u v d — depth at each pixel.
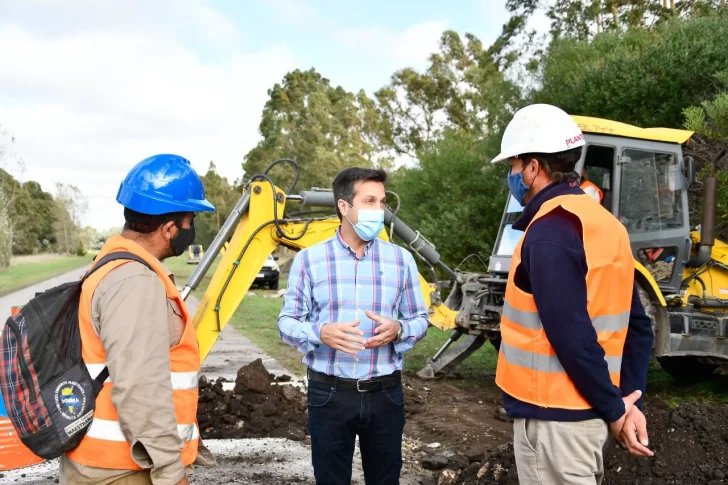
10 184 61.19
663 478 3.32
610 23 22.38
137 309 1.84
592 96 13.30
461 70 34.94
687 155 8.31
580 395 2.09
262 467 4.58
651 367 9.18
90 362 1.88
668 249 6.87
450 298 8.11
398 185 18.08
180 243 2.19
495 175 15.66
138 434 1.79
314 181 44.06
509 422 6.00
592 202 2.21
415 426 5.91
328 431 2.87
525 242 2.17
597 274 2.07
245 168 66.19
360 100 51.72
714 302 7.08
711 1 16.33
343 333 2.67
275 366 8.94
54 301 1.90
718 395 7.16
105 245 2.06
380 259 3.01
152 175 2.08
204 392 5.67
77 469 1.88
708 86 11.79
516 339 2.21
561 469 2.10
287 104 62.72
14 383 1.85
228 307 5.32
